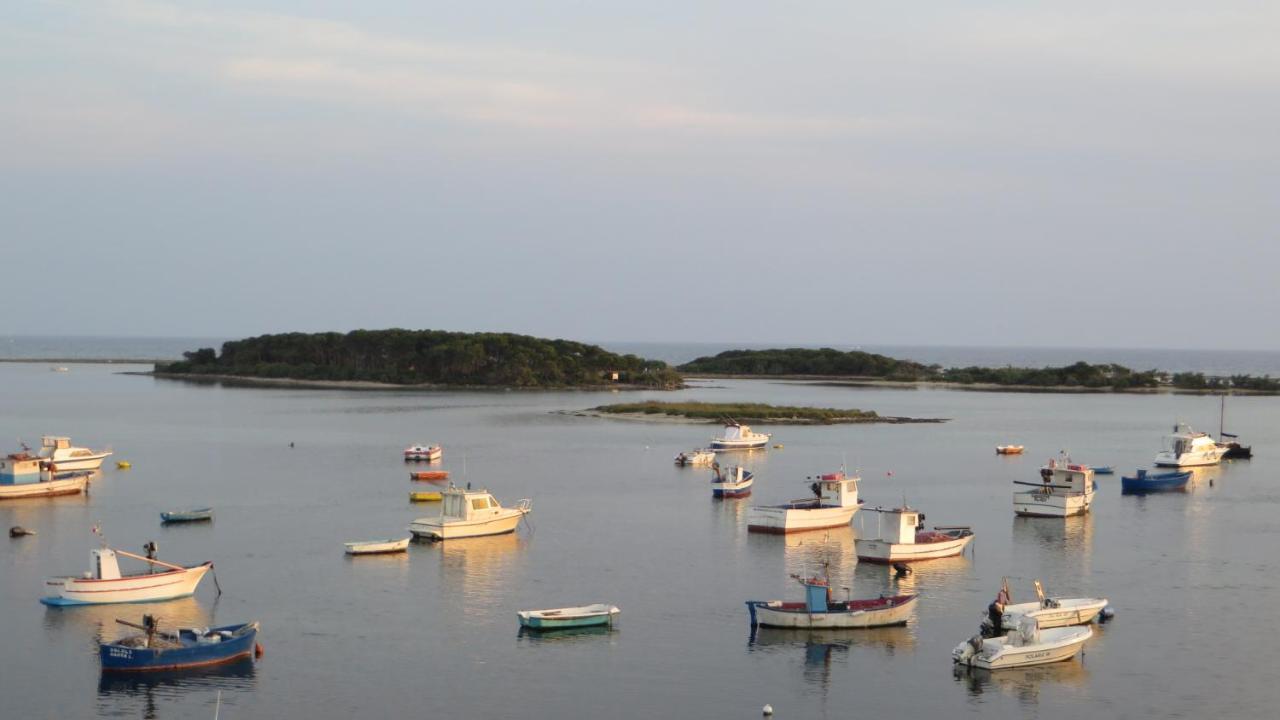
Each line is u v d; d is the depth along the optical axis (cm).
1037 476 13688
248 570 8025
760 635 6512
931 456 15912
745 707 5441
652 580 7812
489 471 13712
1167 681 5825
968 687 5716
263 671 5850
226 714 5272
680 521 10238
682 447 16688
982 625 6244
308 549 8775
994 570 8181
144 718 5200
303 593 7375
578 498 11600
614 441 17462
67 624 6581
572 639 6425
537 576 7900
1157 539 9488
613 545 9038
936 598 7344
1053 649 6047
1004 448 16138
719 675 5856
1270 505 11531
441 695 5547
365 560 8388
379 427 19438
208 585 7588
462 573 7969
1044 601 6650
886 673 5900
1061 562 8494
